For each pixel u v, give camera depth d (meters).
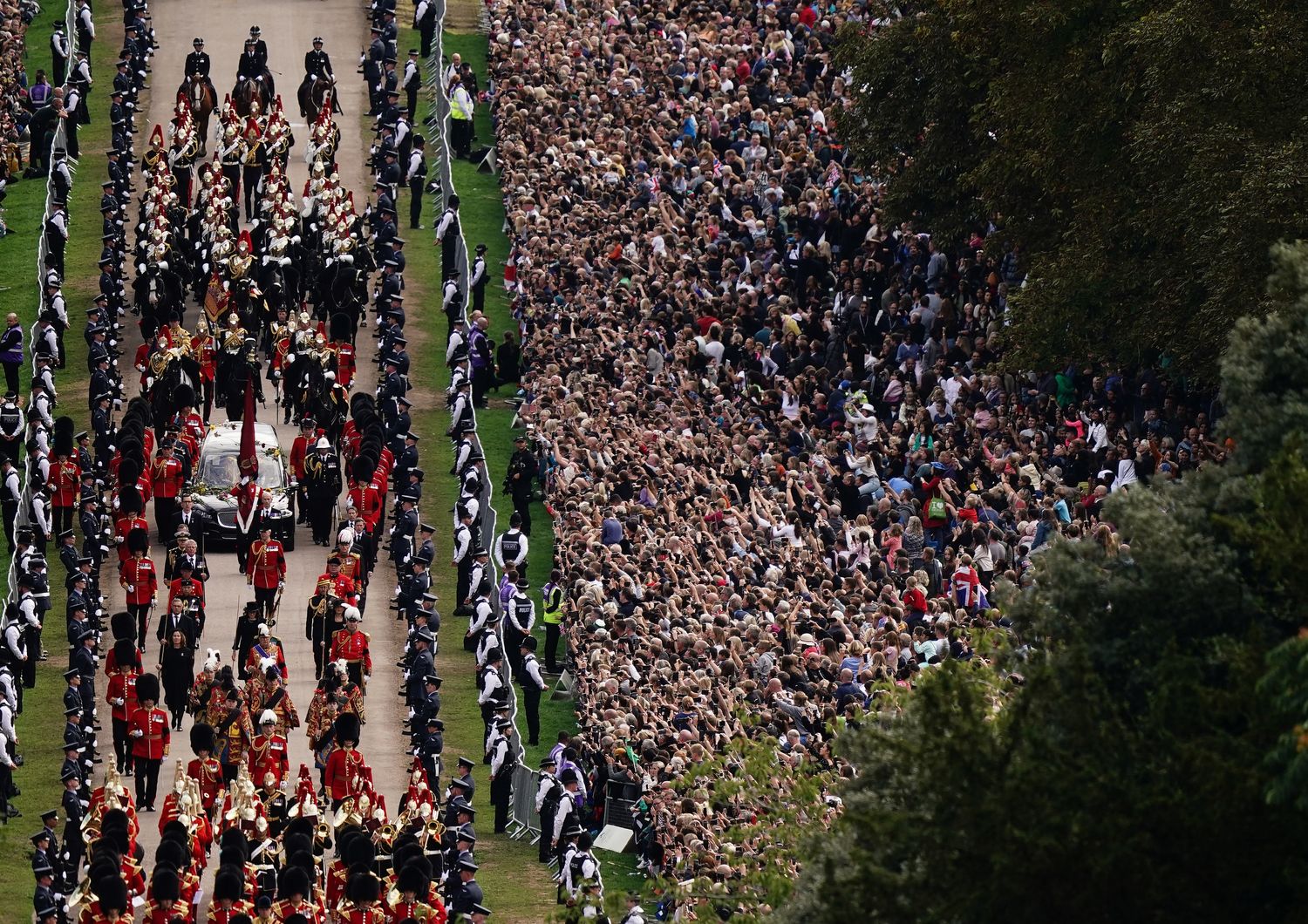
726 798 161.25
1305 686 112.00
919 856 119.69
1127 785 115.75
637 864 198.25
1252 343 131.75
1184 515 129.00
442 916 184.25
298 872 180.38
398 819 196.12
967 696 120.69
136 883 188.50
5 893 196.88
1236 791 114.25
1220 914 115.50
